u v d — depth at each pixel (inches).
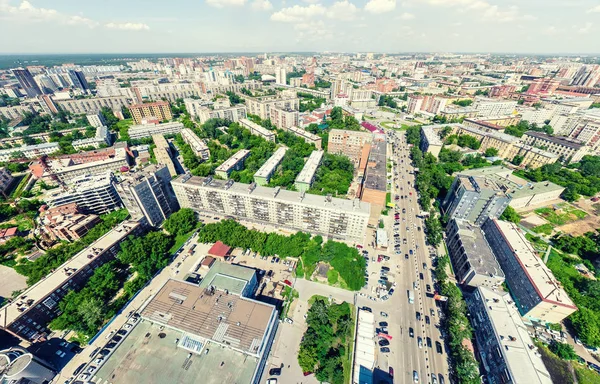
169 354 3469.5
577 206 7573.8
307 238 6122.1
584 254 5787.4
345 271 5295.3
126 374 3248.0
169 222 6353.3
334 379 3668.8
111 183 7032.5
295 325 4490.7
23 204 6929.1
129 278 5280.5
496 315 4060.0
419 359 4045.3
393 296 5002.5
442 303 4894.2
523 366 3422.7
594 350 4128.9
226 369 3321.9
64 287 4515.3
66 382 3688.5
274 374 3843.5
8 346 3944.4
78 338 4222.4
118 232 5723.4
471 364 3661.4
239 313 3846.0
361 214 5615.2
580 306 4542.3
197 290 4188.0
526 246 5206.7
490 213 6058.1
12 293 4618.6
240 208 6638.8
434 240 6043.3
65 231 5954.7
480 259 5004.9
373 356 3924.7
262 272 5442.9
